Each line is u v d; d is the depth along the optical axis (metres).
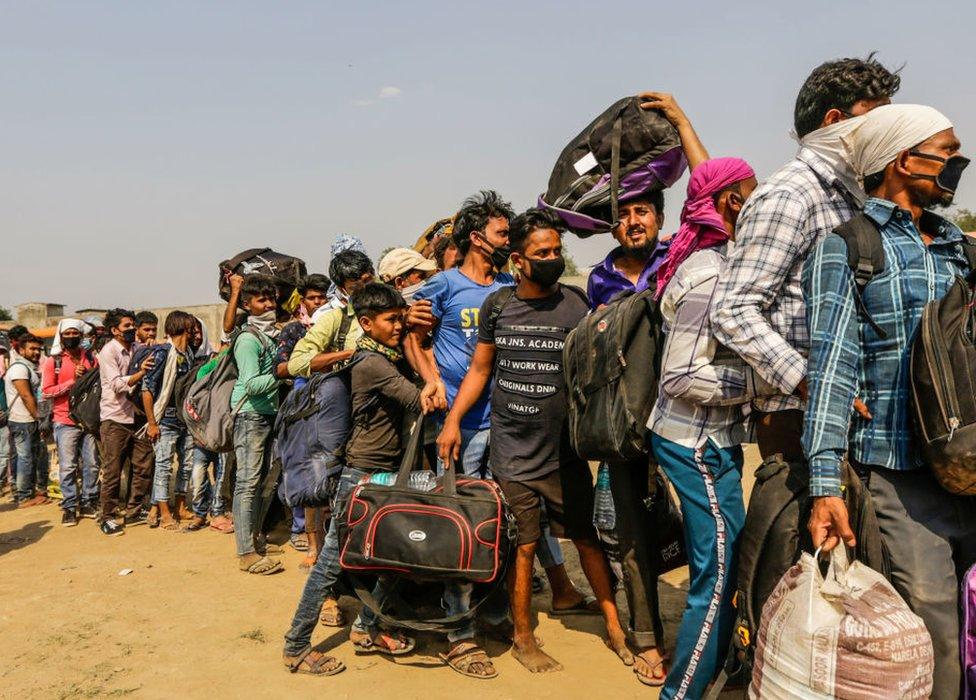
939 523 2.54
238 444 5.70
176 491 7.41
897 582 2.55
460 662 3.86
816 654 2.37
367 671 3.93
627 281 4.12
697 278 3.02
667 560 3.93
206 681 3.91
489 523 3.58
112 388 6.97
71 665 4.16
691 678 3.10
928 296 2.52
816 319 2.55
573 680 3.78
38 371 8.83
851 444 2.62
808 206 2.78
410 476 3.84
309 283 5.97
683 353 3.02
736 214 3.20
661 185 3.81
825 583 2.46
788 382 2.63
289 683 3.84
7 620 4.86
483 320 4.01
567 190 3.86
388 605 4.02
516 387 3.87
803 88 2.96
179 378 7.00
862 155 2.64
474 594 4.03
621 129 3.75
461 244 4.45
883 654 2.32
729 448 3.06
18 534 7.16
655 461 3.73
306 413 4.22
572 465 3.91
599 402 3.41
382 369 4.01
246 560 5.66
